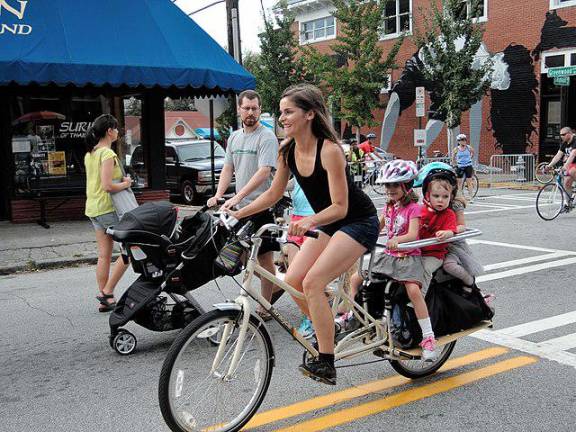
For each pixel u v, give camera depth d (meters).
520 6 22.39
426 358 4.11
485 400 4.10
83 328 6.02
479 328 4.44
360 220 3.65
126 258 5.65
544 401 4.06
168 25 12.37
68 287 7.83
